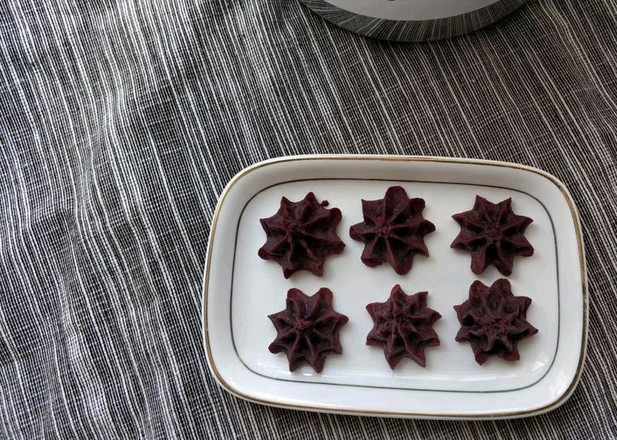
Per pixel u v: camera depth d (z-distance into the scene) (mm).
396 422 392
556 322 390
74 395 402
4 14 435
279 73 423
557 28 416
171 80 424
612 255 398
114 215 414
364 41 423
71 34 434
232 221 397
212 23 428
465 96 415
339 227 401
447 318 392
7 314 411
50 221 420
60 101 431
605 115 409
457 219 394
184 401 398
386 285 395
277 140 417
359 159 391
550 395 380
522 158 408
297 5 426
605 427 386
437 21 400
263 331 398
